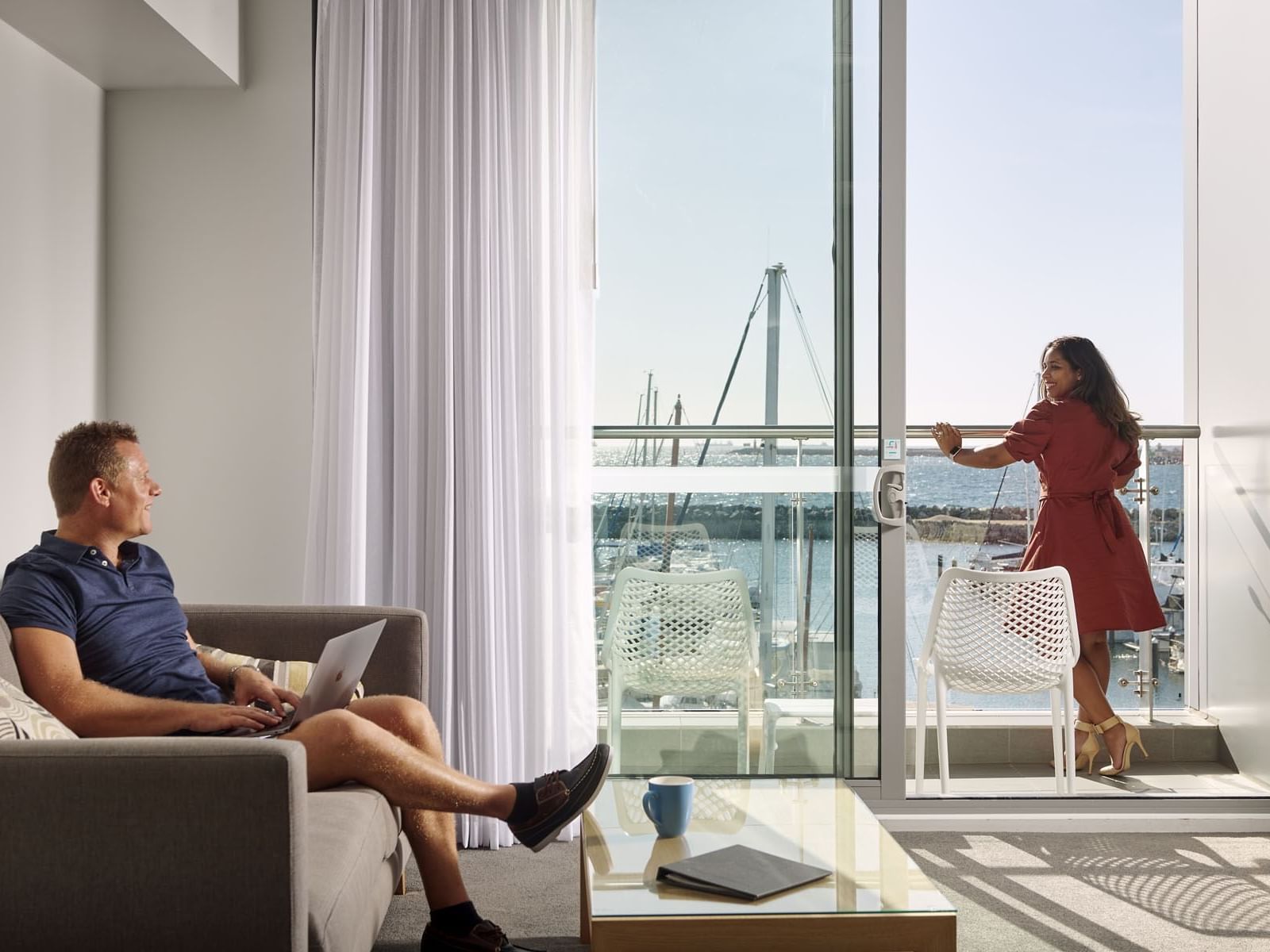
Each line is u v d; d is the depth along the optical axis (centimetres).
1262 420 401
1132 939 260
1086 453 430
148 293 345
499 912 273
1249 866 314
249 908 157
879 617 354
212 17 319
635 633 354
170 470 346
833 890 185
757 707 355
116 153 345
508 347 334
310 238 346
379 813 214
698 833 216
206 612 274
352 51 330
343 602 326
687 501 353
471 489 330
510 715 335
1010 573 400
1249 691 413
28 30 296
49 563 230
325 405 331
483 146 331
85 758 156
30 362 302
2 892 156
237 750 158
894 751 354
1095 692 429
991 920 272
